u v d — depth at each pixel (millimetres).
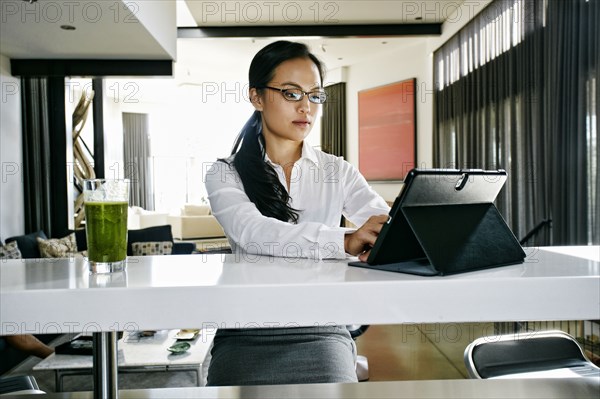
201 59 8977
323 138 9172
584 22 3475
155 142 11000
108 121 10531
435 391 808
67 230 5133
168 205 11055
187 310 603
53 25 3553
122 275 681
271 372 933
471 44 5707
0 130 4512
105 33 3756
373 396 788
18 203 4812
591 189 3441
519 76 4453
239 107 8328
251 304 606
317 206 1348
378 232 796
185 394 800
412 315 620
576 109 3568
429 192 671
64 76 4613
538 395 786
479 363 1400
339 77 8859
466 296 624
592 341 3160
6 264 804
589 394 794
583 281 631
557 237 3752
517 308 627
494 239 716
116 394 759
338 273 683
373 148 8305
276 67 1234
